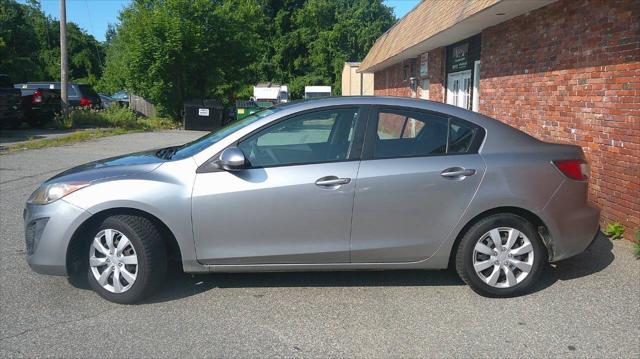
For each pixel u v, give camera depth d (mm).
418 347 3650
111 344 3676
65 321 4020
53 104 20219
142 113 30609
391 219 4312
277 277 4910
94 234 4293
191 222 4234
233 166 4195
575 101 7191
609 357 3510
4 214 7105
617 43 6199
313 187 4250
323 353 3576
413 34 15016
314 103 4527
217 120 23625
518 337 3777
